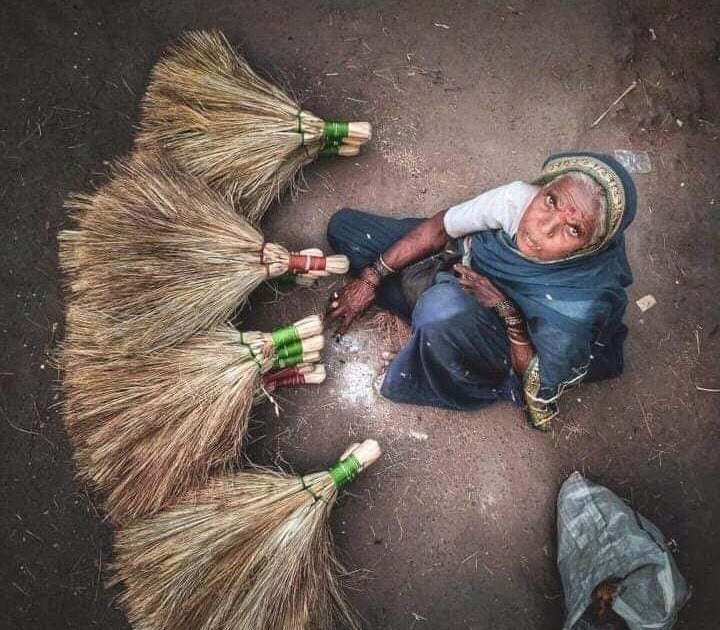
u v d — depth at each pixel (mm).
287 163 2975
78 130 3043
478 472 3068
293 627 2631
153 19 3150
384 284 2969
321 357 3051
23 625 2803
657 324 3221
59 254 2812
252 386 2689
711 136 3361
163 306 2623
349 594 2945
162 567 2570
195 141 2854
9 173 2977
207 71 2873
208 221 2688
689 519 3117
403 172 3207
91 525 2877
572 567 2865
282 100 2881
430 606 2980
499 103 3291
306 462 3000
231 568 2553
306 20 3234
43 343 2930
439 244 2762
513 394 2883
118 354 2637
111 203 2684
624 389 3174
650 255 3254
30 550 2836
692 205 3305
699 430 3182
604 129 3322
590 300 2418
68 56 3070
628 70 3361
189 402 2600
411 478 3033
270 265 2748
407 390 2938
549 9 3361
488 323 2572
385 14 3283
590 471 3121
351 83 3229
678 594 2725
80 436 2674
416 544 3004
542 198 2309
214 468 2736
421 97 3256
